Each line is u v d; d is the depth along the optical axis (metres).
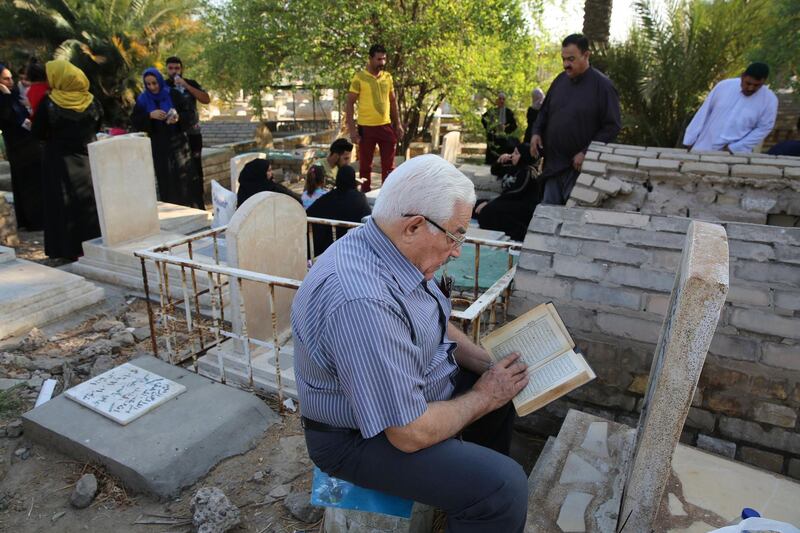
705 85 8.52
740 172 2.93
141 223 5.62
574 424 2.50
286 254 3.74
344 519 1.91
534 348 2.00
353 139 7.47
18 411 3.13
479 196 8.12
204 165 9.91
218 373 3.46
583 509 2.04
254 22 10.86
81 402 2.92
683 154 3.20
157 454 2.57
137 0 15.78
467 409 1.70
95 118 5.63
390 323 1.48
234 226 3.31
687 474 2.21
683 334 1.49
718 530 1.71
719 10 8.30
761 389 2.35
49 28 14.72
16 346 3.90
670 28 8.62
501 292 2.87
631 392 2.60
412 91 12.38
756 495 2.12
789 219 2.86
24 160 6.62
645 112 8.84
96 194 5.17
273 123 16.92
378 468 1.61
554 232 2.82
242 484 2.53
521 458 2.71
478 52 10.70
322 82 11.25
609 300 2.58
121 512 2.38
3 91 6.32
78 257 5.73
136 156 5.45
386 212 1.59
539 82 12.94
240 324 3.49
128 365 3.32
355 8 10.27
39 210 6.86
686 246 1.91
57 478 2.57
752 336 2.35
